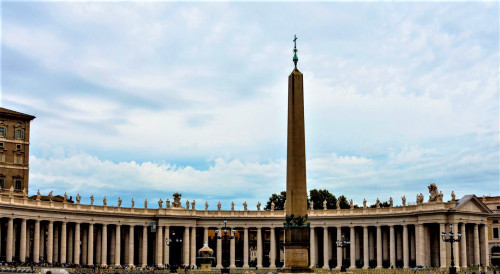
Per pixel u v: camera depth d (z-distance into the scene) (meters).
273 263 115.88
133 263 115.25
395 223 106.44
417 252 102.50
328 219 113.75
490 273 89.25
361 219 110.69
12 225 94.56
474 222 103.25
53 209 101.19
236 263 126.81
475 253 103.38
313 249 114.62
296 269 54.09
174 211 116.69
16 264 86.75
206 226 118.69
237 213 118.50
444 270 85.06
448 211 98.94
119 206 112.00
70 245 109.25
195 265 116.75
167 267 106.94
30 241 117.12
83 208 106.94
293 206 55.06
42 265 90.38
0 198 93.25
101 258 112.12
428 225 103.50
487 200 129.88
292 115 56.16
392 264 105.38
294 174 55.31
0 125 112.88
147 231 115.75
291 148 55.81
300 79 56.66
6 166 112.56
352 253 110.62
